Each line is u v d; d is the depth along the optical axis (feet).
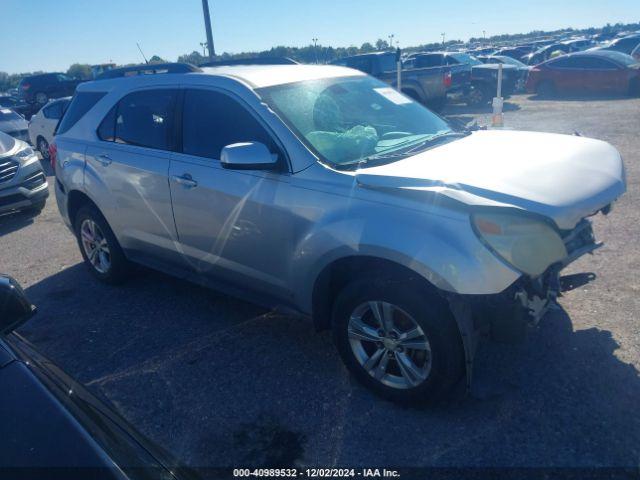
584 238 11.12
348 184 10.70
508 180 10.03
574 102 57.82
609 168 11.30
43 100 92.27
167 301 16.47
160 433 10.67
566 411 10.28
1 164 25.73
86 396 6.40
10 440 5.10
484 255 9.21
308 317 12.26
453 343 9.89
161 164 14.10
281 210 11.51
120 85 16.06
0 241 24.27
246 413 11.08
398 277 10.25
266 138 12.08
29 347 7.22
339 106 13.48
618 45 80.02
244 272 12.91
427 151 12.23
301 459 9.74
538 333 12.84
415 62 64.69
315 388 11.69
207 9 45.65
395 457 9.60
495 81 60.64
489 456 9.41
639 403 10.32
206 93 13.44
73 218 18.16
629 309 13.55
